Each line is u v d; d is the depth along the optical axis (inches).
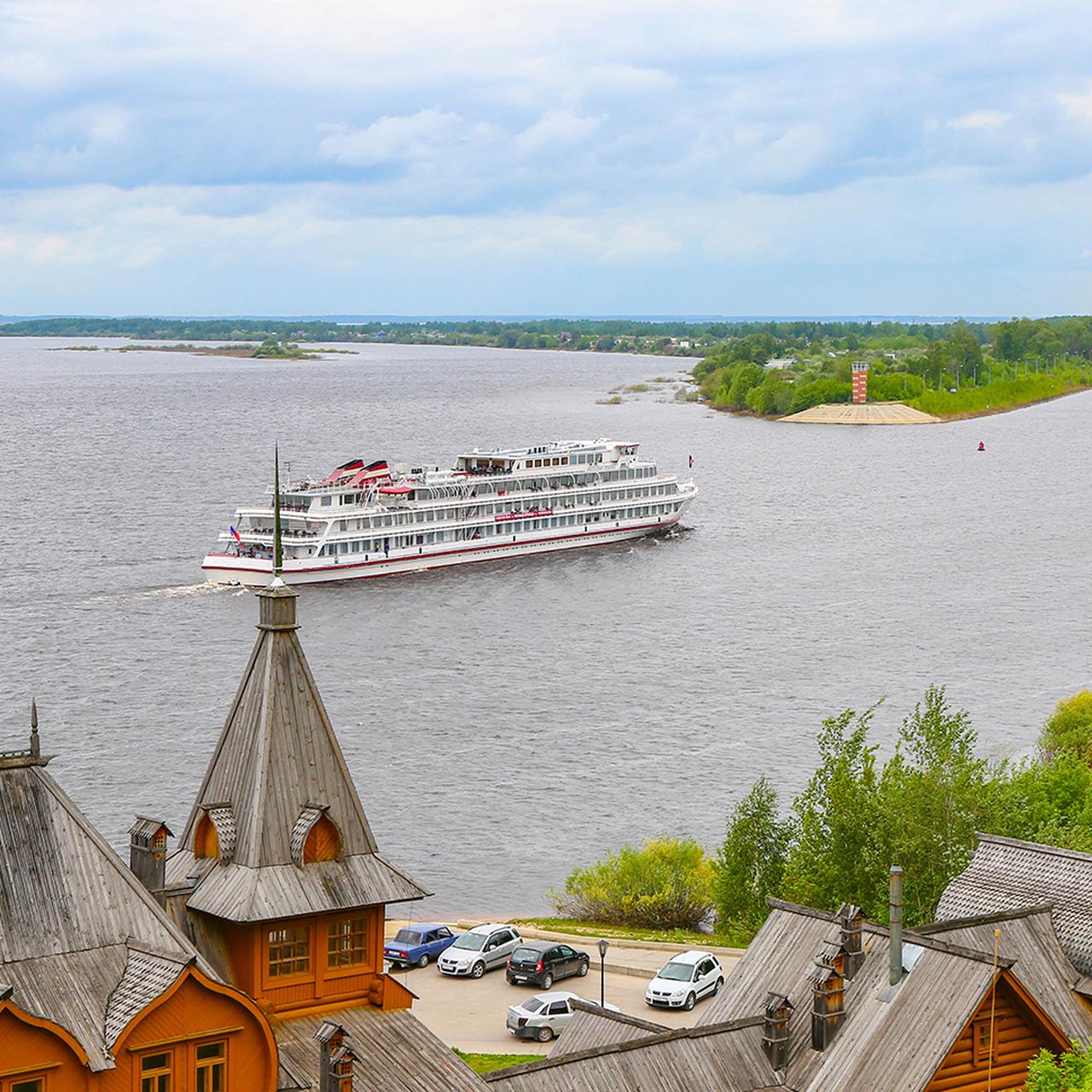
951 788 3186.5
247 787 1745.8
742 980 2004.2
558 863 4404.5
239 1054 1496.1
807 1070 1833.2
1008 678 6466.5
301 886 1699.1
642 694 6205.7
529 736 5600.4
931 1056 1770.4
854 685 6363.2
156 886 1699.1
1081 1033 1882.4
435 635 7377.0
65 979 1480.1
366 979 1743.4
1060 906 2066.9
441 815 4771.2
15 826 1558.8
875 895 3100.4
